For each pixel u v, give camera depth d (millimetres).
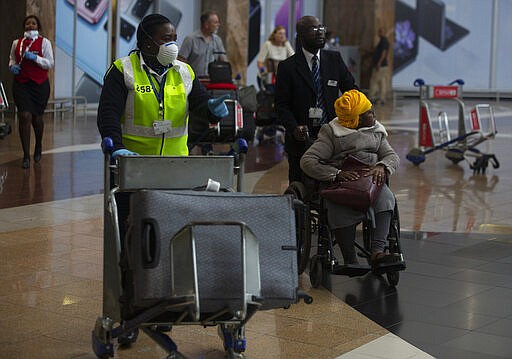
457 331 5418
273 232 4004
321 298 6098
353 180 6156
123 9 19219
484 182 11453
